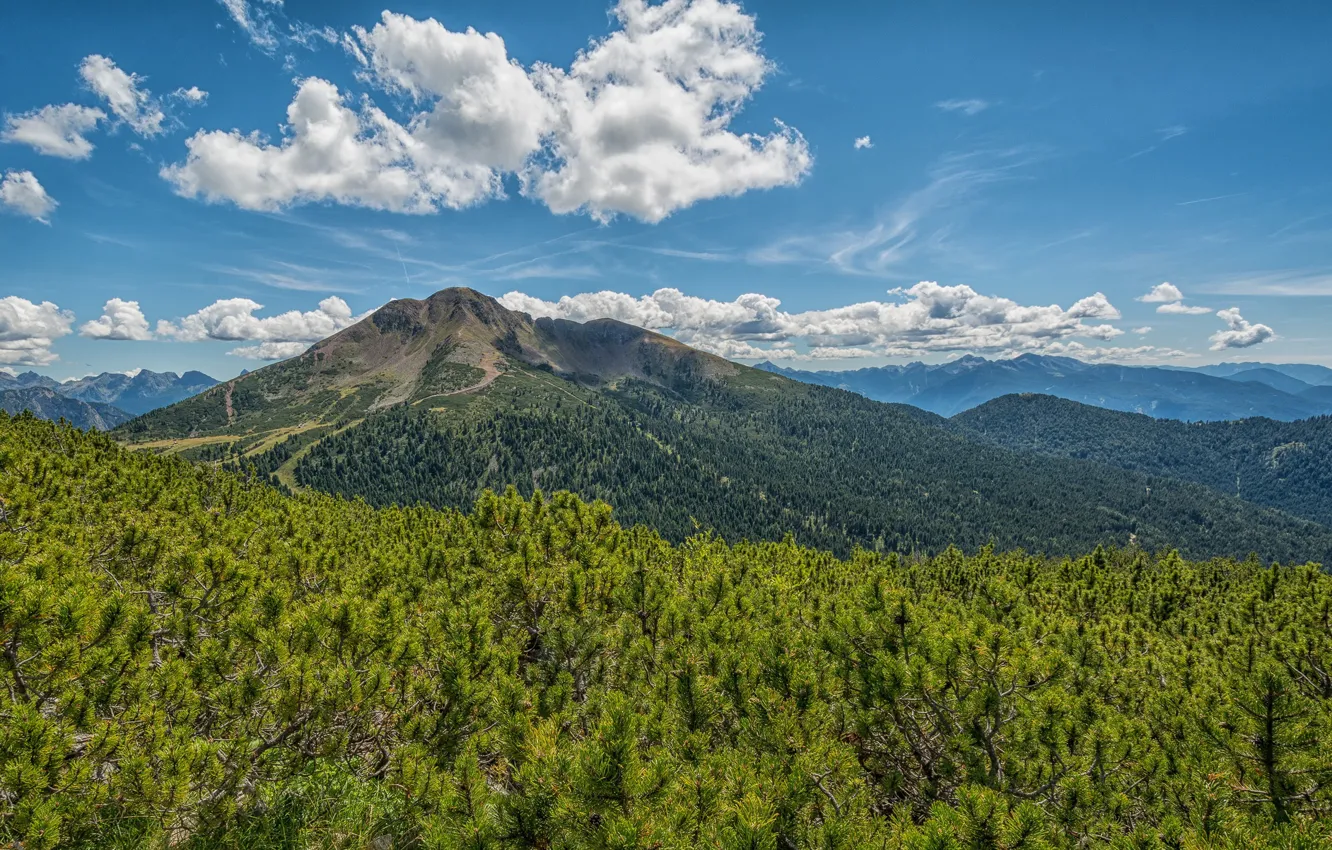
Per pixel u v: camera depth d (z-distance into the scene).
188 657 9.09
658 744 7.83
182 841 6.70
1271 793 7.06
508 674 9.59
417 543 21.58
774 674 8.20
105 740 6.29
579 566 12.55
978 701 7.58
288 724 7.70
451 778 7.15
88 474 22.45
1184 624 22.72
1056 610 22.70
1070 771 7.41
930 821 5.03
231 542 16.62
